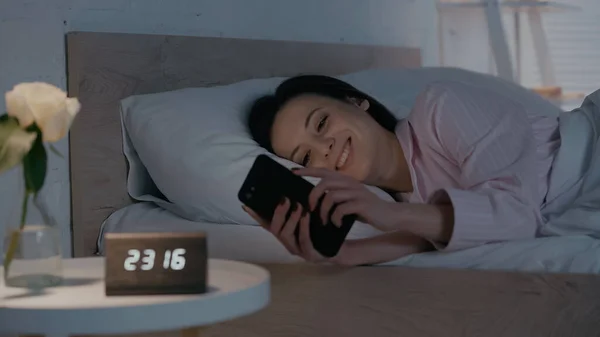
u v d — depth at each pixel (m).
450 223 1.60
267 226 1.50
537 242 1.60
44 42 2.00
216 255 1.77
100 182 2.04
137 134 1.97
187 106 1.95
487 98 1.78
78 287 1.06
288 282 1.48
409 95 2.36
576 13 3.49
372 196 1.55
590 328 1.12
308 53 2.53
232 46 2.31
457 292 1.35
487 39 3.31
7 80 1.93
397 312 1.24
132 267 1.00
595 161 1.75
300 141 1.86
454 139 1.74
